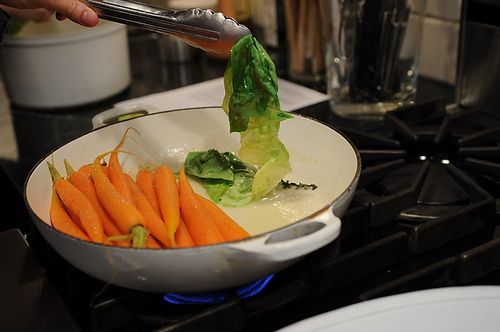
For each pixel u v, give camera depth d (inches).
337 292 22.7
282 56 49.2
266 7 48.4
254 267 20.1
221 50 25.7
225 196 27.1
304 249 19.4
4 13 30.7
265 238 19.4
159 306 21.8
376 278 23.2
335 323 19.0
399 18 35.2
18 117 42.8
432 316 19.0
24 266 24.0
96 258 20.1
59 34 41.1
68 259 21.5
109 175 26.0
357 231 25.2
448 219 24.0
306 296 22.4
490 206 24.8
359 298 21.6
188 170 28.5
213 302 21.9
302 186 27.4
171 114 30.7
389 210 25.7
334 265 22.2
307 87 43.4
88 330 21.6
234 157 28.9
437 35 41.0
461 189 28.0
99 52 42.5
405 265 23.7
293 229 20.0
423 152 31.8
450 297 19.6
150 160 30.1
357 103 37.3
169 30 25.1
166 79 48.6
